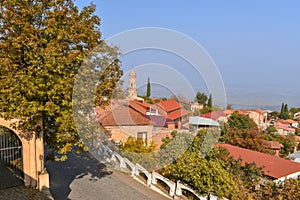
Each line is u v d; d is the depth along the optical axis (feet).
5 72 20.77
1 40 21.74
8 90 20.01
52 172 33.50
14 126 24.38
